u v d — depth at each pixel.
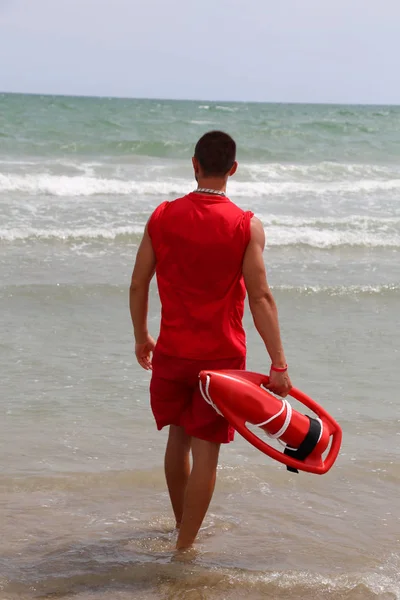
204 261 3.77
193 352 3.89
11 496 4.81
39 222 14.73
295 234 14.37
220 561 4.11
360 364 7.88
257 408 3.77
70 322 8.97
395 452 5.72
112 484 5.06
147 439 5.86
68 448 5.60
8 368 7.34
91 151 31.44
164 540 4.35
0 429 5.89
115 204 17.50
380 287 10.98
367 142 39.41
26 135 35.31
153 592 3.77
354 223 15.95
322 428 3.88
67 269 11.43
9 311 9.23
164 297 3.94
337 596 3.75
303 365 7.76
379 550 4.29
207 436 4.00
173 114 66.25
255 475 5.26
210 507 4.79
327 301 10.35
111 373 7.36
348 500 4.95
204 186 3.84
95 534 4.39
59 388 6.89
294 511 4.76
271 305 3.83
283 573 3.94
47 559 4.08
